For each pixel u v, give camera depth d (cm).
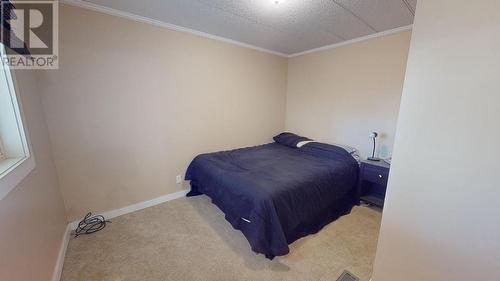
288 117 398
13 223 100
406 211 123
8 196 97
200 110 286
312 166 238
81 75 198
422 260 120
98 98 209
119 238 195
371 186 280
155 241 192
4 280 88
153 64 238
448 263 110
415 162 116
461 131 99
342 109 314
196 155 291
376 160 265
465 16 92
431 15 102
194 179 267
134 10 208
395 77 256
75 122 200
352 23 234
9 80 118
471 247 102
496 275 97
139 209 248
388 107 266
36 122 157
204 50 276
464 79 96
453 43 97
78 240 192
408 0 182
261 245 158
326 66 328
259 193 170
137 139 239
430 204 113
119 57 216
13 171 102
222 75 300
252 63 332
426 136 110
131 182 241
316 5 195
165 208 252
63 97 191
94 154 214
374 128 282
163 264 165
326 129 338
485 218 97
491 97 90
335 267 164
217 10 207
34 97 161
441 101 104
